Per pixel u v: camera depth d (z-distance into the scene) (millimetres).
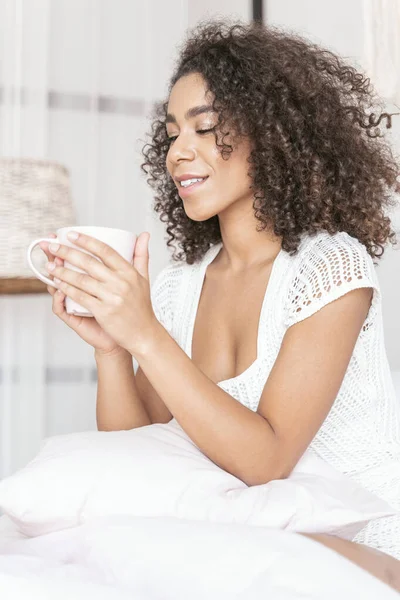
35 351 2691
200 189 1200
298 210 1220
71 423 2752
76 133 2775
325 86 1286
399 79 2211
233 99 1182
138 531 779
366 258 1146
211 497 872
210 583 686
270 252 1253
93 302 920
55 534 844
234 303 1244
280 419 1016
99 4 2807
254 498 874
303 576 667
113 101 2818
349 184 1263
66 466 894
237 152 1201
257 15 2713
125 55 2830
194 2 2867
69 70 2775
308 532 859
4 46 2664
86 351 2766
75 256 910
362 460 1174
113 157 2807
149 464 903
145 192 2811
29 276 2176
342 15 2469
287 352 1065
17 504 874
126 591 668
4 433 2664
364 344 1169
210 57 1208
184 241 1414
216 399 965
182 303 1361
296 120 1219
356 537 1118
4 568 677
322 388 1043
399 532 1116
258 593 660
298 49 1286
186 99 1198
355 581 669
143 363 950
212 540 735
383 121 2184
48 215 2209
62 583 646
